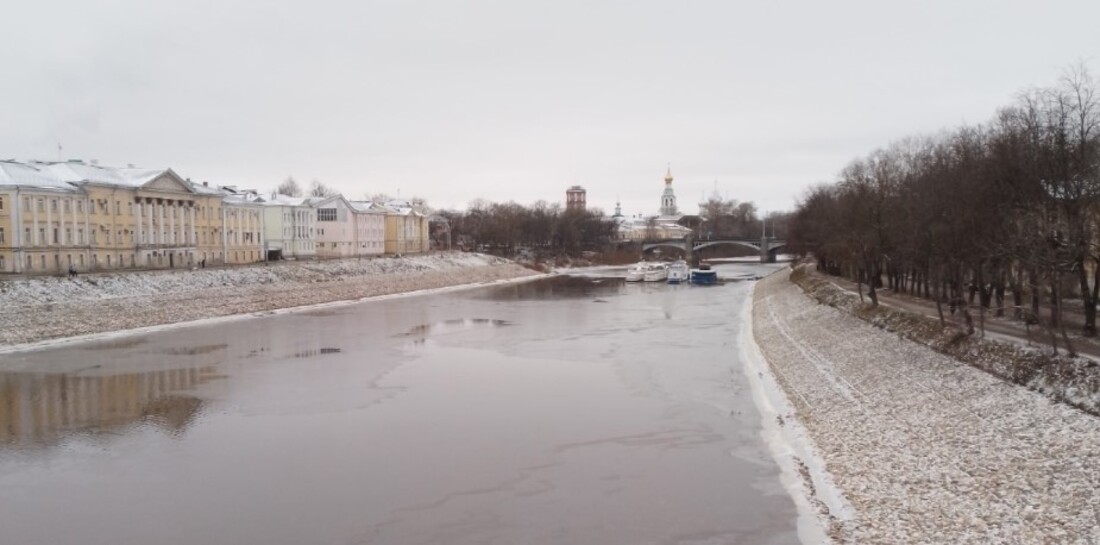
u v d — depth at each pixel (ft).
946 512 90.43
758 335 254.88
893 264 274.77
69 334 254.68
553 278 600.39
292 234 507.71
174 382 187.42
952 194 176.86
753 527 95.76
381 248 606.14
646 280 549.13
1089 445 94.53
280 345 246.06
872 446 118.83
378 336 266.98
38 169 325.21
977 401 123.34
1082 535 77.92
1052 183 151.02
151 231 365.20
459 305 379.96
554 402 163.53
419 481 114.93
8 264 294.46
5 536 96.89
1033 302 157.07
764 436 135.95
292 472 119.75
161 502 107.76
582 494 108.58
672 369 198.59
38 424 149.28
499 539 93.86
